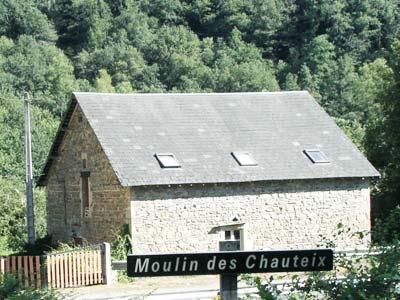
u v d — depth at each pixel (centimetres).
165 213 4169
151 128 4519
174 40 13538
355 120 10044
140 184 4084
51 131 8031
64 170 4750
